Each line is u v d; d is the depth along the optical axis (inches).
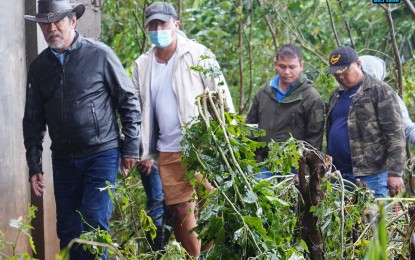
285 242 220.8
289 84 330.3
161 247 314.2
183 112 310.8
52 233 331.6
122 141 293.7
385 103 312.0
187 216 306.0
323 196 215.3
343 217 219.8
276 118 331.0
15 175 311.3
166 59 315.9
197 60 311.0
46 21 278.8
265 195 220.4
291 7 485.1
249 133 227.9
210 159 221.6
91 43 288.5
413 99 416.5
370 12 487.8
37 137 294.8
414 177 257.8
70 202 292.2
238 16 447.5
